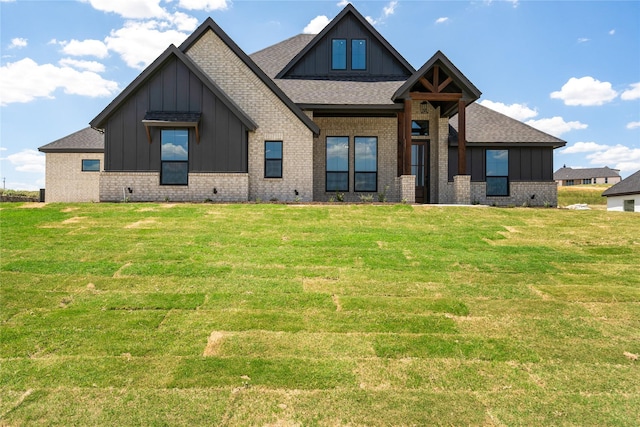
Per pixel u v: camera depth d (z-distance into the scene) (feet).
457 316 18.08
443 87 48.67
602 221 36.45
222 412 11.65
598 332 16.78
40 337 15.58
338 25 60.03
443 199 55.72
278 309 18.40
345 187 56.85
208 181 47.29
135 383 12.91
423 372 13.79
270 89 50.08
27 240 27.68
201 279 21.63
